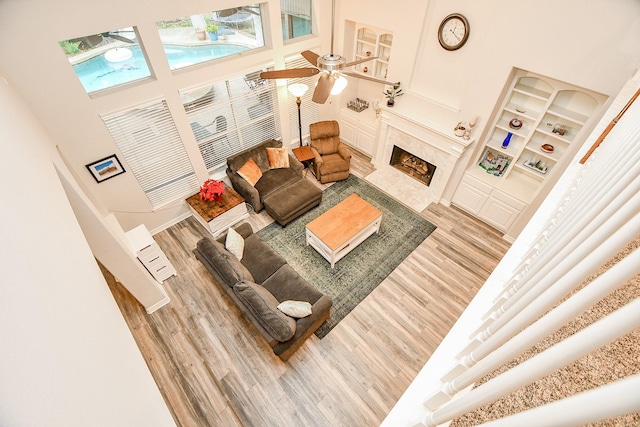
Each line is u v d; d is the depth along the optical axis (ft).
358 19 16.80
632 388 1.01
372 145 20.67
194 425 10.05
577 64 10.85
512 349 2.21
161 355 11.64
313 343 12.08
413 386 4.29
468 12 12.75
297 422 10.13
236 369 11.30
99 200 13.25
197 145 15.46
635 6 9.17
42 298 2.32
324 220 14.74
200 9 12.59
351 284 14.07
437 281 14.25
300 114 18.56
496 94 13.37
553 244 3.60
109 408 2.51
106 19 10.61
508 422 1.85
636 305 1.15
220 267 11.17
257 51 15.38
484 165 16.52
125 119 12.66
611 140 6.31
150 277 12.28
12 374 1.30
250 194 16.31
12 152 4.16
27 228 2.93
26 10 9.21
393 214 17.47
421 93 16.29
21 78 9.93
